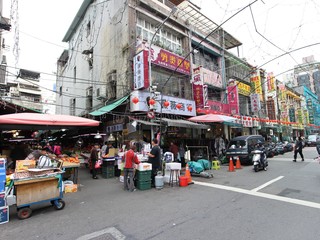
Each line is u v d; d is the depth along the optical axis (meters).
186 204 5.31
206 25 17.94
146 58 11.39
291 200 5.30
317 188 6.36
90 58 17.39
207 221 4.17
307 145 28.94
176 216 4.50
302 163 12.12
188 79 15.56
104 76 15.16
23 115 7.00
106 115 13.24
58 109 25.55
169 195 6.27
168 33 15.35
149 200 5.80
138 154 9.18
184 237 3.53
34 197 4.88
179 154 12.02
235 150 13.20
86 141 17.83
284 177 8.27
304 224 3.84
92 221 4.42
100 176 10.34
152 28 14.30
